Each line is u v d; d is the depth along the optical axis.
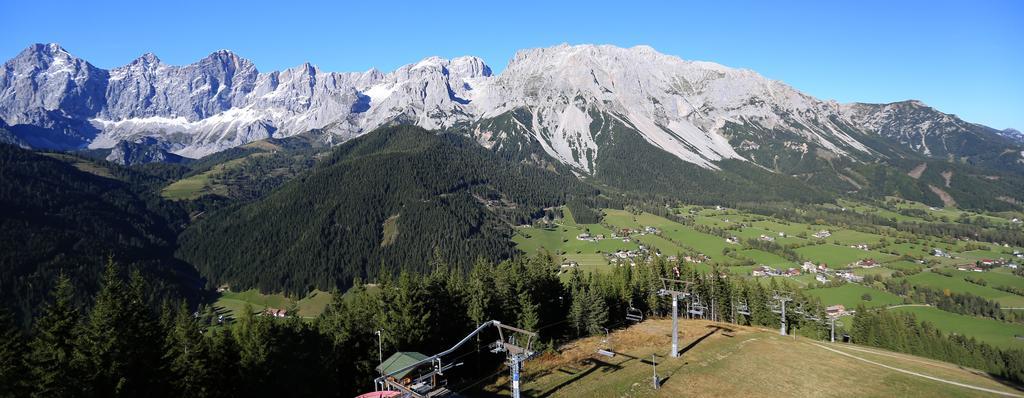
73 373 46.31
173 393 53.81
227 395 56.78
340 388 65.94
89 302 153.62
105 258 180.62
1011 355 104.12
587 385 59.97
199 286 199.00
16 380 43.28
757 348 75.44
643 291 115.50
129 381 49.41
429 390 56.38
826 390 57.41
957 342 116.75
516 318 83.44
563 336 92.69
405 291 73.19
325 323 72.75
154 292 167.00
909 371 65.62
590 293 95.00
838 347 81.81
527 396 57.09
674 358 71.12
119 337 50.06
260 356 58.12
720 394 56.31
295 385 59.06
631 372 64.56
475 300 79.00
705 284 119.94
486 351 75.81
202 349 54.75
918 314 145.25
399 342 70.00
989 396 55.72
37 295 148.62
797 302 114.19
